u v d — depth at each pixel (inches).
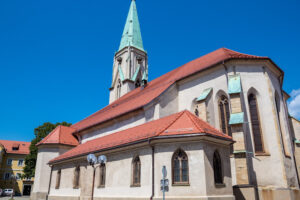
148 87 1445.6
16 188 2733.8
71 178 1013.2
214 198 601.3
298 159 1007.6
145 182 678.5
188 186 609.9
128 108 1125.1
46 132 2100.1
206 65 1060.5
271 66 978.7
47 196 1147.9
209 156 636.1
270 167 818.2
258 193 780.0
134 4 2375.7
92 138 1296.8
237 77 906.1
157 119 904.3
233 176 812.0
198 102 936.3
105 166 847.1
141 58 2140.7
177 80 1105.4
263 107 898.1
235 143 778.2
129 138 789.9
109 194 790.5
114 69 2154.3
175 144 653.9
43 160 1353.3
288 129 995.3
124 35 2226.9
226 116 935.7
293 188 831.7
